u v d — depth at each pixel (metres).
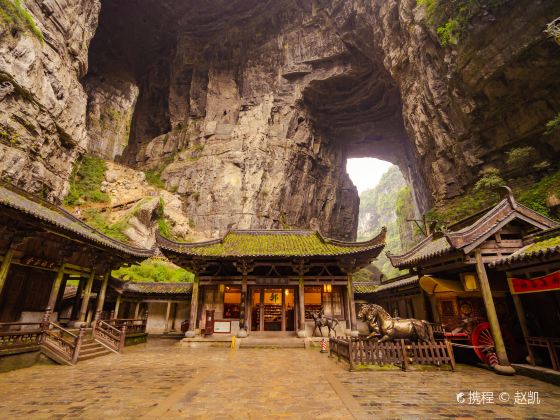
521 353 10.01
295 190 49.69
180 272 32.69
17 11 25.66
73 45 33.28
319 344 16.42
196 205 43.91
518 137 26.39
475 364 10.20
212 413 5.79
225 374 9.41
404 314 19.72
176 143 53.22
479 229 10.22
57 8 30.64
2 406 6.25
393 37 36.81
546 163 23.55
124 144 61.88
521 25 22.34
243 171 45.44
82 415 5.72
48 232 12.93
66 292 21.33
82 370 10.20
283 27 52.38
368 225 134.88
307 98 52.97
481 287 9.91
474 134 29.31
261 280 18.84
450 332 10.73
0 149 24.00
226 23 53.69
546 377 8.07
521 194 23.61
